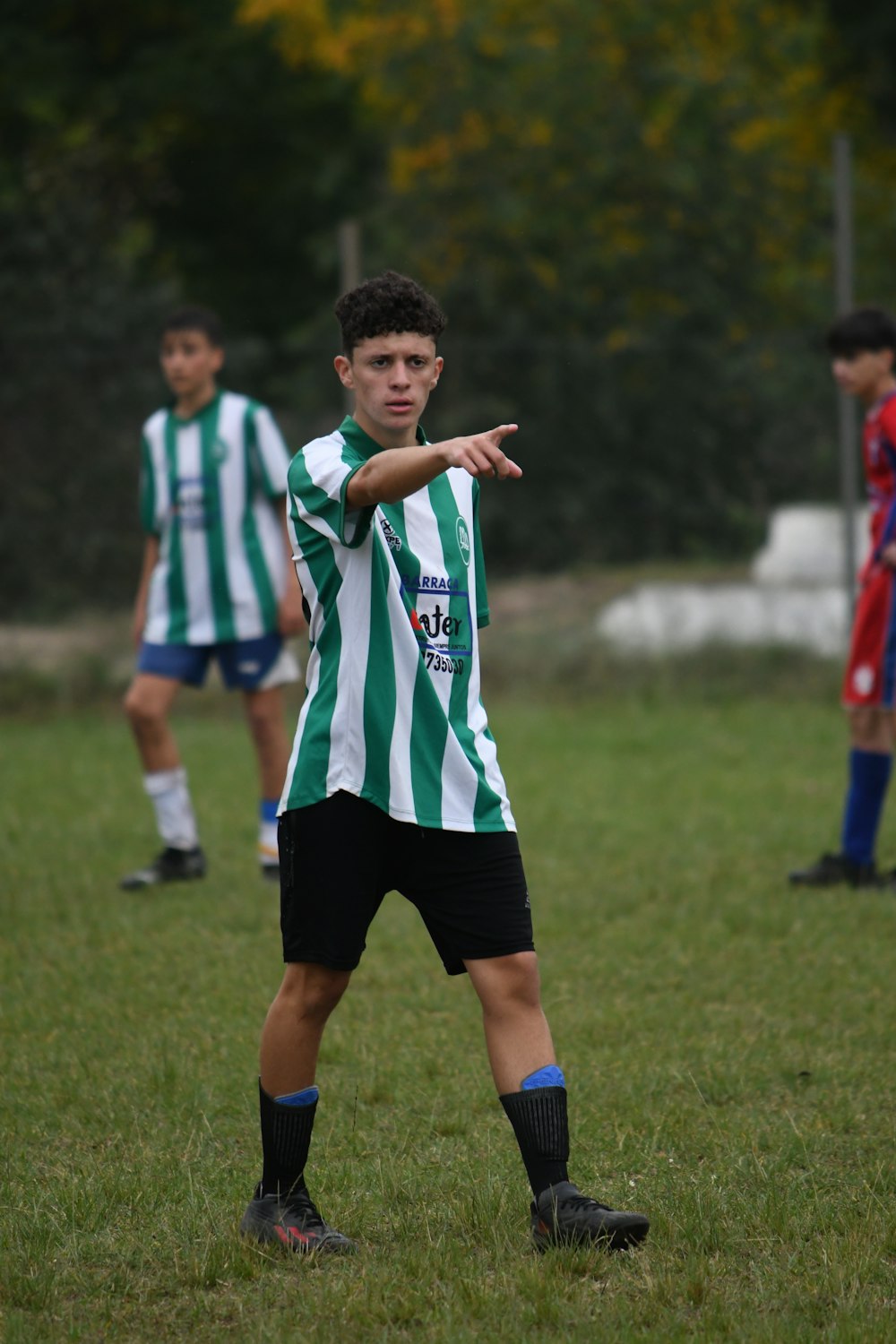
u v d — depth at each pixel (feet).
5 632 150.20
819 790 108.17
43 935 74.13
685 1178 45.88
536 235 253.03
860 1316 36.63
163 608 85.56
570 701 149.18
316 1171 46.75
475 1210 42.78
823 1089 53.72
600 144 256.32
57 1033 60.08
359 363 40.55
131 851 92.48
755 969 67.92
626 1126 50.03
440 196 255.29
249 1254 40.57
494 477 36.27
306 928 40.50
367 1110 52.34
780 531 154.10
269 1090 41.70
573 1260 39.22
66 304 230.48
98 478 150.10
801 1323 36.29
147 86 299.17
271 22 308.60
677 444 154.51
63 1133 50.52
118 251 277.64
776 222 262.67
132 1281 39.55
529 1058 41.04
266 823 85.81
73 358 149.28
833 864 82.53
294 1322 36.83
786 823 97.66
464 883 41.01
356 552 40.24
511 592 154.81
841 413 143.33
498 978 41.14
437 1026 60.75
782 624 152.35
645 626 152.97
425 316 40.57
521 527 154.51
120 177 312.71
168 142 314.96
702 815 99.96
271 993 64.75
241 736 136.15
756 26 285.43
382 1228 42.73
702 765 117.80
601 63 263.08
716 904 78.64
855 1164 47.37
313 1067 41.78
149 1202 44.45
